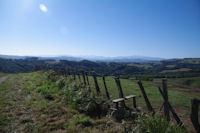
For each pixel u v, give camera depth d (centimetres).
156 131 364
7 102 648
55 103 670
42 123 464
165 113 481
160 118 415
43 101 687
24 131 414
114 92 1015
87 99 645
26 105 623
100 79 1839
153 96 963
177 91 1227
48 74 1506
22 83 1242
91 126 465
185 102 848
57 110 579
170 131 354
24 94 816
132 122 478
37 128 432
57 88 952
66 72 1571
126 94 988
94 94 732
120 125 467
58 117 519
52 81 1289
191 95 1065
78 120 493
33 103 653
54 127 444
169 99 921
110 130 433
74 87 884
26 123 462
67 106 641
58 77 1408
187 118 587
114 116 548
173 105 787
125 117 534
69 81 1140
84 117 530
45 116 516
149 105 568
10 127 431
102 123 492
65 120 499
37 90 904
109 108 592
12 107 592
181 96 1022
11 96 761
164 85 483
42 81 1288
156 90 1218
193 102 368
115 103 631
